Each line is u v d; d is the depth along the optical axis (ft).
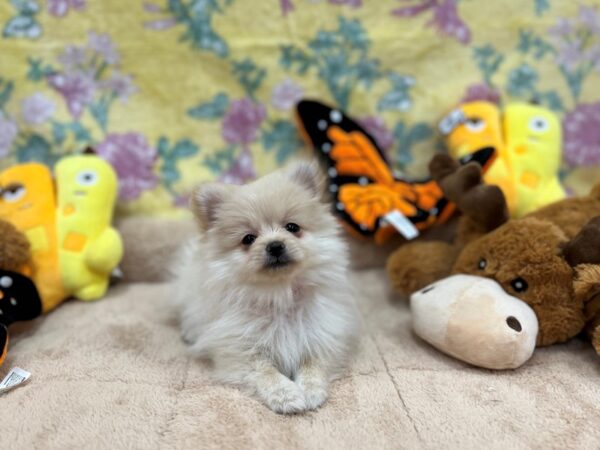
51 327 1.36
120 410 0.98
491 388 1.04
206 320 1.22
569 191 1.81
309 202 1.22
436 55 1.73
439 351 1.22
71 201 1.51
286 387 1.02
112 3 1.63
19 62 1.64
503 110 1.73
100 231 1.53
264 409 1.00
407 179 1.73
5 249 1.32
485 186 1.32
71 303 1.52
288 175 1.26
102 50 1.66
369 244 1.71
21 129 1.68
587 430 0.91
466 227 1.46
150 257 1.68
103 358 1.17
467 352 1.11
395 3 1.69
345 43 1.71
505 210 1.32
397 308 1.50
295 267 1.13
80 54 1.66
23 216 1.46
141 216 1.77
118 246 1.54
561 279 1.16
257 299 1.17
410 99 1.76
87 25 1.64
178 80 1.71
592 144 1.78
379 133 1.78
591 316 1.17
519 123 1.61
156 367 1.15
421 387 1.06
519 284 1.20
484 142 1.59
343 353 1.18
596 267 1.11
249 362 1.13
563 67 1.74
